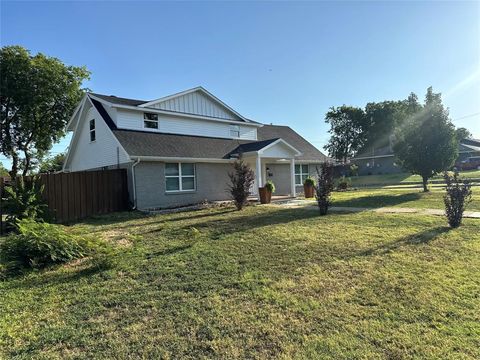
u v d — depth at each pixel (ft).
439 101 51.70
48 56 77.61
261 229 25.73
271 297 12.85
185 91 57.11
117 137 45.55
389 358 8.79
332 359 8.82
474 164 119.24
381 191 62.13
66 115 84.23
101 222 35.06
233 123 64.69
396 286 13.47
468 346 9.21
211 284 14.46
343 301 12.32
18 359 9.29
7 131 78.38
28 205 30.14
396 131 56.08
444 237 20.86
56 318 11.80
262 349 9.41
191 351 9.43
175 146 49.98
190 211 41.39
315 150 77.00
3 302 13.39
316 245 20.08
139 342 9.98
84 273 16.69
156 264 17.54
